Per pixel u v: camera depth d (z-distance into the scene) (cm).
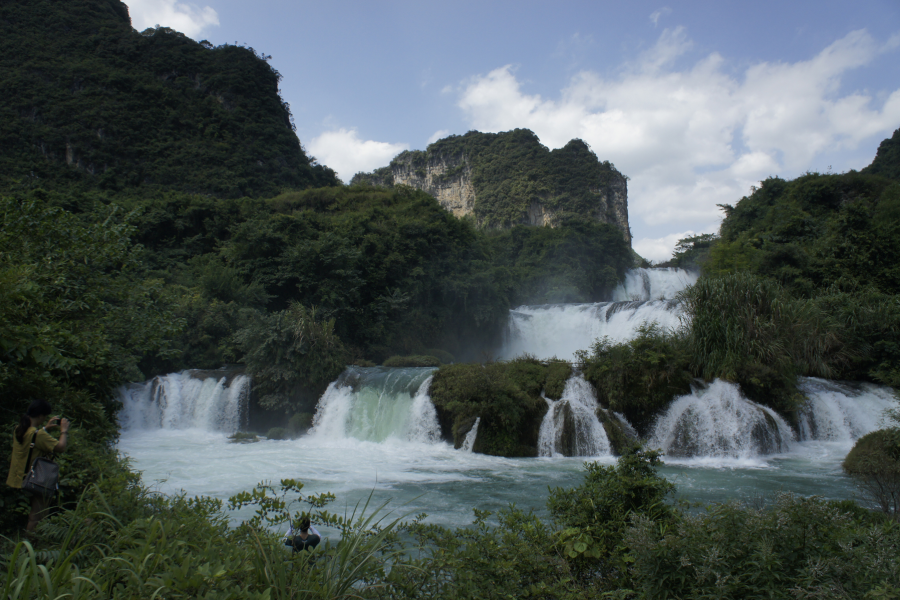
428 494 1278
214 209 4300
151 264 3650
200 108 7562
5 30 7188
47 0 7925
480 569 439
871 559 395
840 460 1548
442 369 2041
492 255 5256
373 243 3675
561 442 1736
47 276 1094
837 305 2177
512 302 4728
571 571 497
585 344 3516
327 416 2153
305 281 3316
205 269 3397
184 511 522
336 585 388
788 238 3666
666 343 1903
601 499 549
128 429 2252
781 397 1759
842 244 2889
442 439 1920
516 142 13412
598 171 12088
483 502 1209
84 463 722
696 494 1205
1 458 641
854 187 4428
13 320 792
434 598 427
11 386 762
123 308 1457
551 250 5822
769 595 384
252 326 2358
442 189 14112
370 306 3484
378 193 5166
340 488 1326
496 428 1781
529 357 2136
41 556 420
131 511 554
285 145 7919
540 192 11862
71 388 1063
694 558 415
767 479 1350
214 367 2841
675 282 5256
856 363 1995
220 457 1708
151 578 328
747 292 1923
